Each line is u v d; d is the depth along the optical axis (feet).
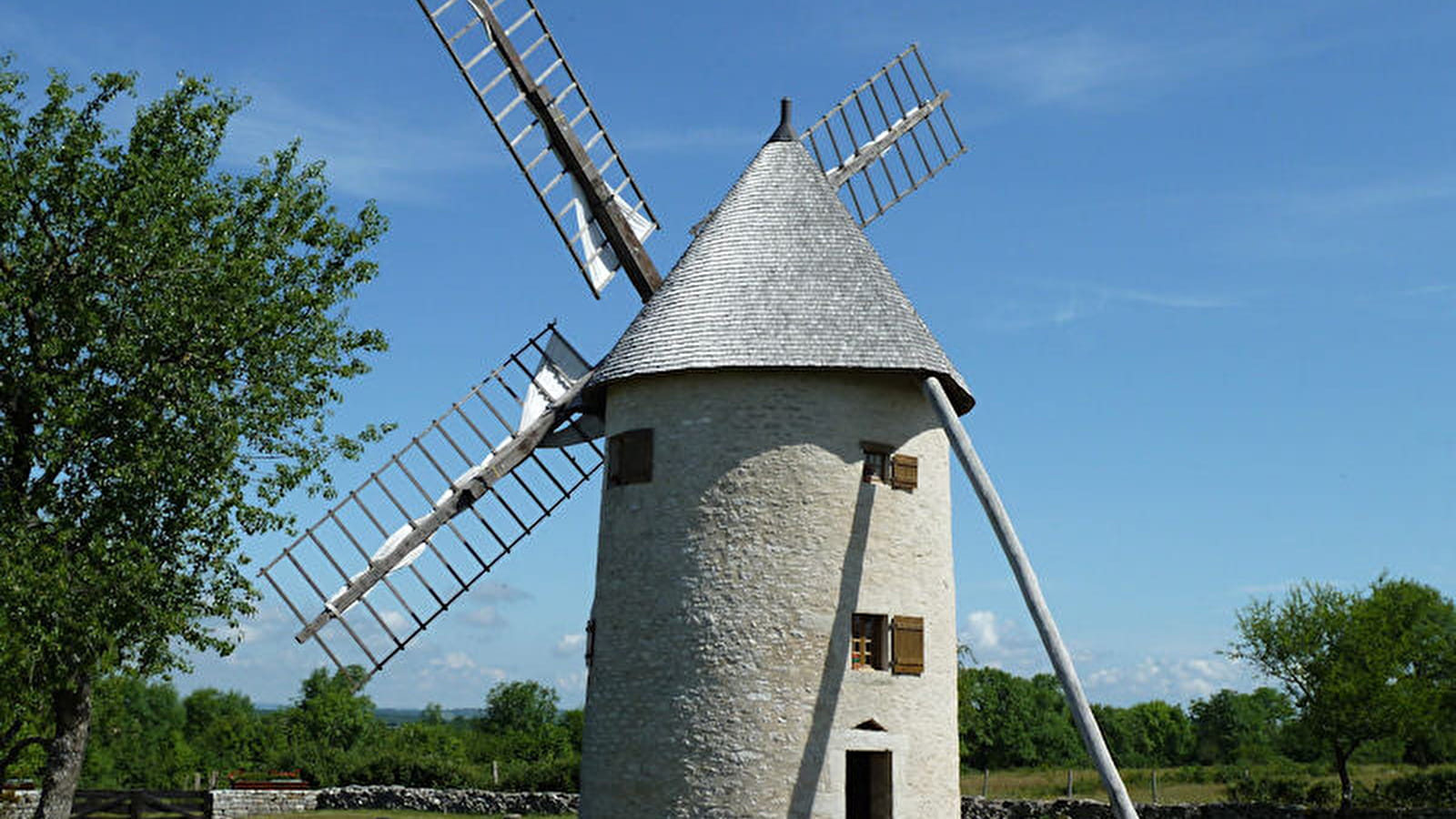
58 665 68.23
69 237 70.23
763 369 68.85
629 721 67.36
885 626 68.28
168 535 70.79
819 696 65.57
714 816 63.87
